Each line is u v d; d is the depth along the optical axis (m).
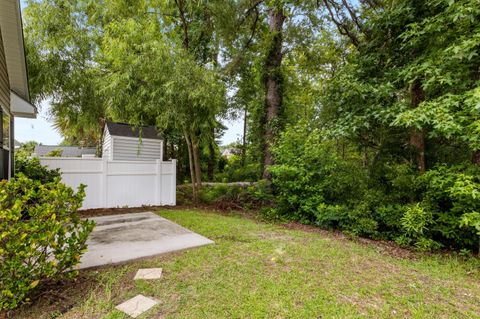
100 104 8.00
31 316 1.96
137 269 2.80
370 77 5.30
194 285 2.44
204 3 7.04
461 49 3.47
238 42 8.44
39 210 2.16
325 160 5.57
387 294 2.38
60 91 7.52
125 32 6.34
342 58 8.42
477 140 3.49
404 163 5.16
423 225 3.90
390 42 5.13
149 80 6.02
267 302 2.17
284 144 5.97
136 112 6.44
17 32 4.18
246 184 9.73
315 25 7.98
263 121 8.75
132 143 9.36
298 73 10.49
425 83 3.99
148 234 4.13
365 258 3.33
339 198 5.45
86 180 6.12
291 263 3.03
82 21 7.70
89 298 2.21
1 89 4.46
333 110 5.62
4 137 4.84
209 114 6.68
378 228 4.72
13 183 2.22
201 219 5.38
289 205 5.88
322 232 4.77
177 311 2.03
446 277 2.87
